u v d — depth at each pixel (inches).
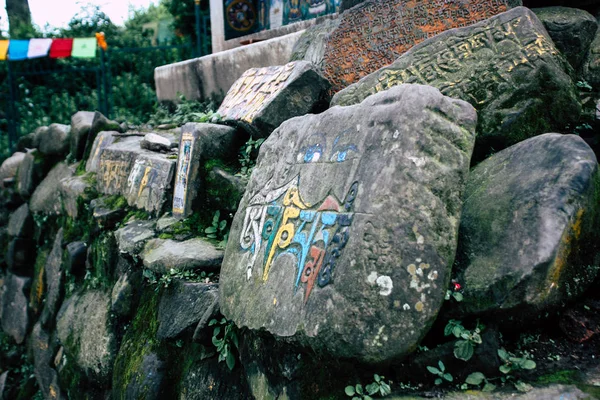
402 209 89.0
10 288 307.6
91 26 498.6
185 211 167.9
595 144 124.5
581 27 135.2
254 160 171.3
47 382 228.8
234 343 121.7
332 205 100.4
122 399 149.3
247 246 123.0
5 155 440.1
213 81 288.4
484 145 121.6
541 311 92.0
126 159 213.8
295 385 100.8
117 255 189.6
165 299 146.7
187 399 130.1
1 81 478.3
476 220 98.9
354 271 87.7
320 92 169.3
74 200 239.6
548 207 89.4
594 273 96.8
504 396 86.0
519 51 123.3
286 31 296.2
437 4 149.1
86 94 467.2
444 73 131.6
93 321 186.1
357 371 94.7
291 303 98.0
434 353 92.4
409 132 92.6
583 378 86.0
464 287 93.4
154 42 506.0
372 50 163.9
